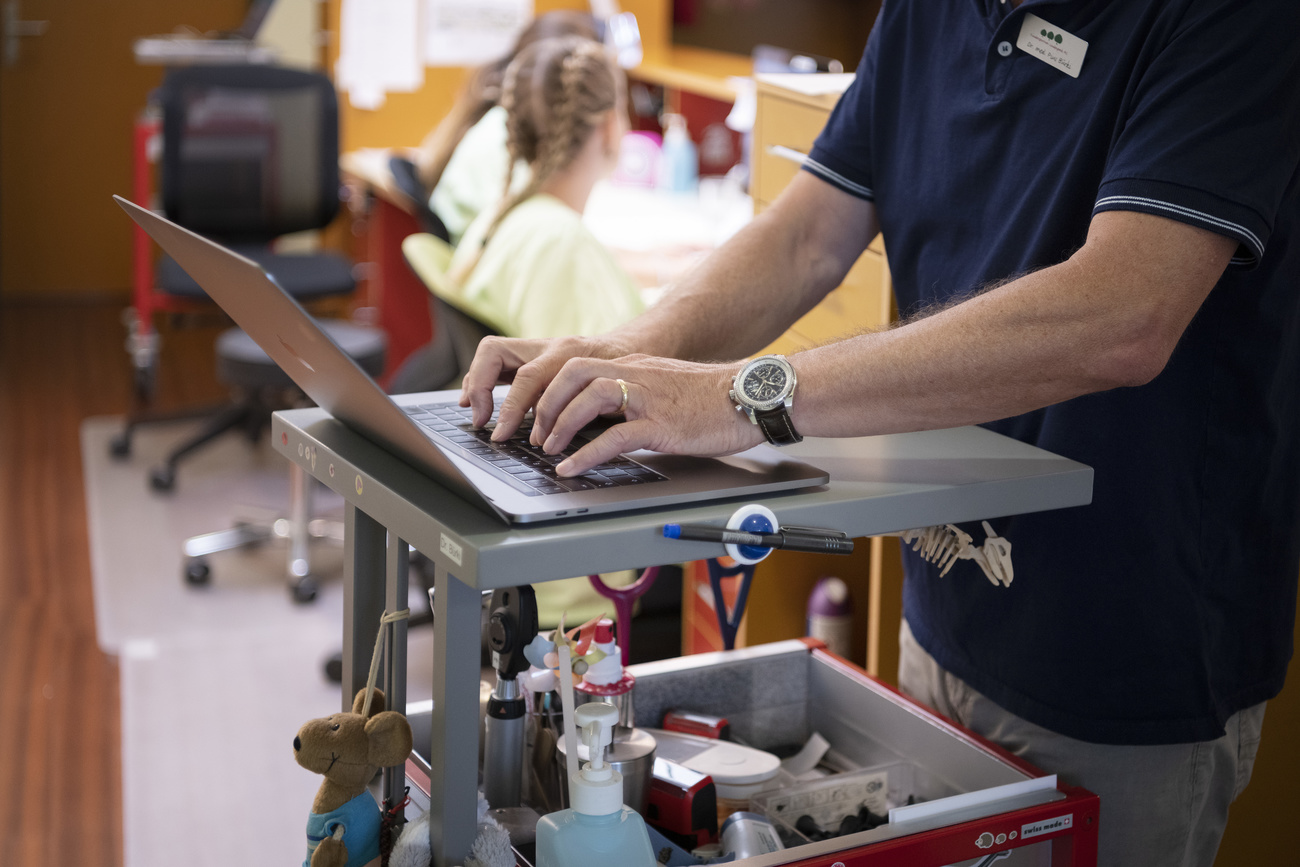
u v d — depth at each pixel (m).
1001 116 1.07
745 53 3.40
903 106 1.17
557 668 1.00
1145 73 0.92
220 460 3.94
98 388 4.57
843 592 1.96
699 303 1.14
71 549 3.24
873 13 2.66
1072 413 1.03
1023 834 0.89
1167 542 1.02
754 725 1.20
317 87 3.65
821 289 1.23
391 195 3.63
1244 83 0.85
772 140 1.80
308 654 2.76
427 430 0.93
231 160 3.60
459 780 0.79
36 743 2.37
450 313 2.15
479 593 0.77
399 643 0.88
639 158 3.77
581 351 0.97
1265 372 1.00
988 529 0.96
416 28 4.22
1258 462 1.03
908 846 0.85
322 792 0.84
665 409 0.83
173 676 2.64
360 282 4.52
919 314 1.07
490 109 2.86
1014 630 1.08
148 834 2.11
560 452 0.85
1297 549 1.09
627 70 3.84
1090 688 1.05
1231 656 1.08
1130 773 1.06
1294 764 1.42
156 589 3.04
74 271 5.67
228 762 2.34
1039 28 1.02
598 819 0.79
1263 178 0.84
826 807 1.05
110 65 5.46
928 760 1.07
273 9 4.38
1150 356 0.84
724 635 1.23
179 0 5.46
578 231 2.06
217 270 0.80
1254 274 0.97
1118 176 0.87
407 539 0.77
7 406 4.32
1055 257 1.02
